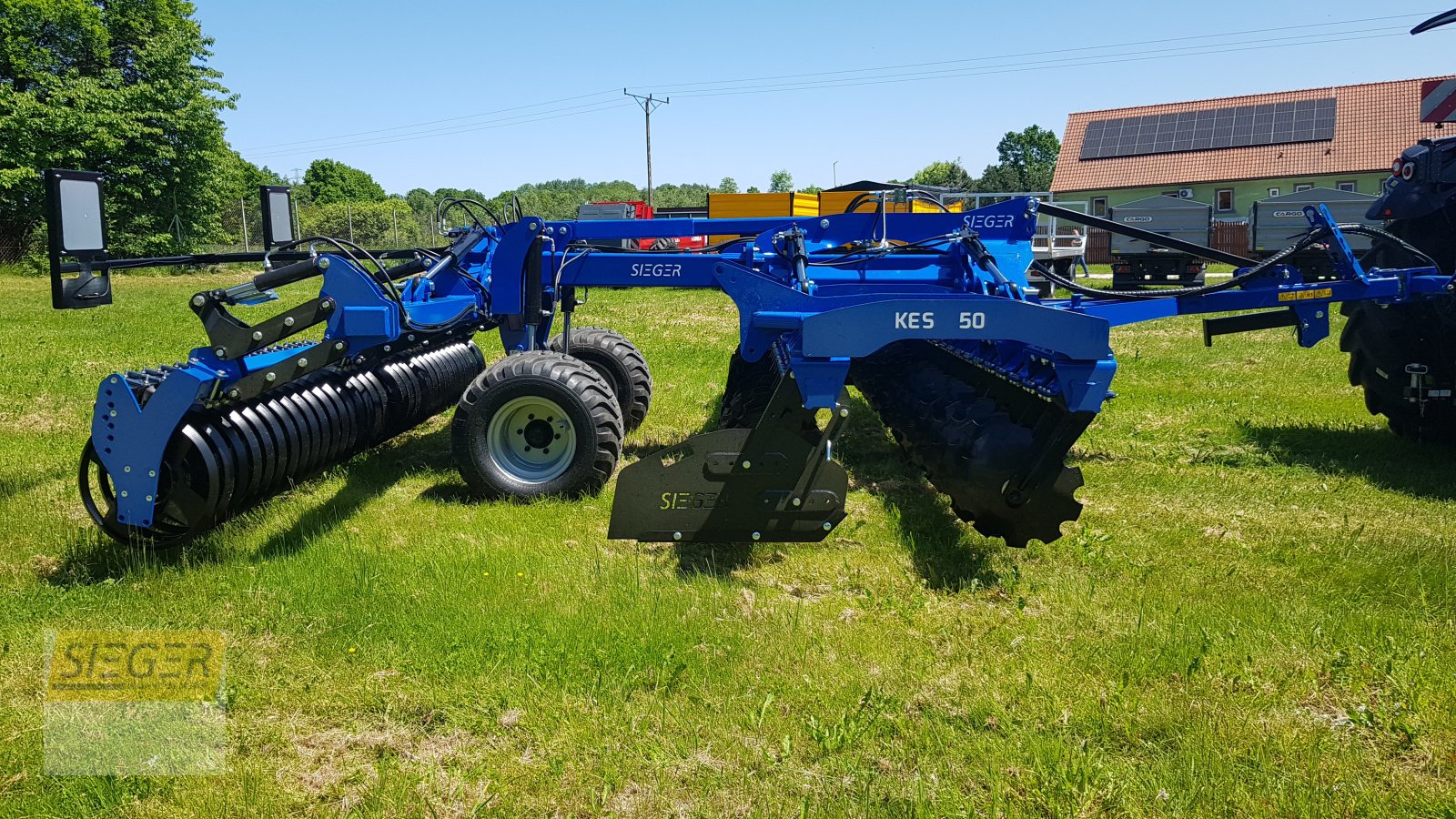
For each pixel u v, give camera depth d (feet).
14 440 24.49
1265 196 126.21
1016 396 17.33
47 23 107.24
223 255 20.02
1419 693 11.91
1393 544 17.21
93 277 16.71
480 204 23.39
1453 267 22.61
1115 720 11.46
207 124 114.83
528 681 12.19
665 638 13.25
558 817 9.80
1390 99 126.52
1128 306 18.99
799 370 14.93
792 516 15.40
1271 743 10.99
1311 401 29.22
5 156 102.32
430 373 24.22
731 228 21.26
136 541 15.75
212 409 16.01
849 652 13.08
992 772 10.48
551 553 16.46
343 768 10.62
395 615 13.87
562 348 23.04
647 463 15.17
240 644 13.21
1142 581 15.62
